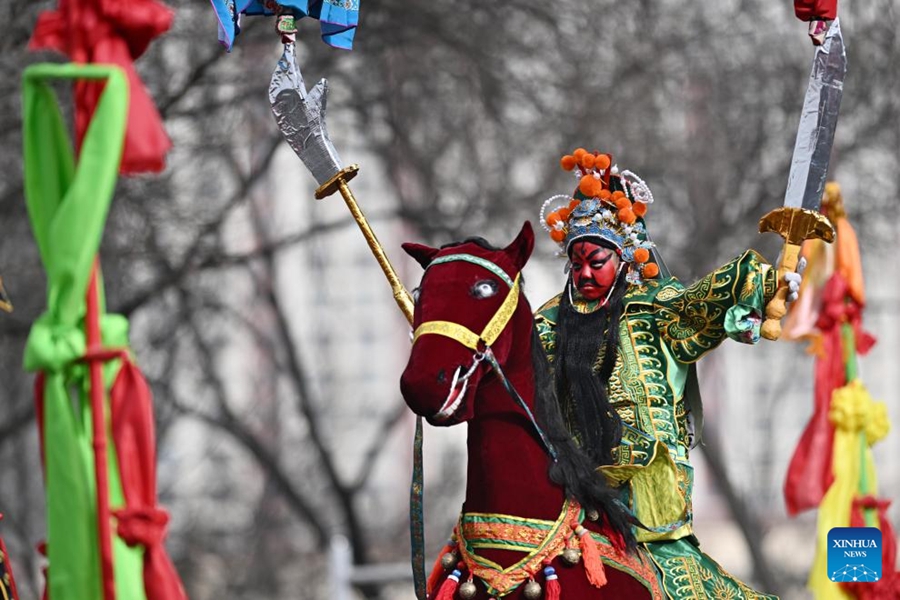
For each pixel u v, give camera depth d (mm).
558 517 15961
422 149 52344
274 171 72625
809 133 18219
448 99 50750
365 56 46875
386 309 81750
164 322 54844
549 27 48250
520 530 15859
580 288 17656
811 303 21953
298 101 18266
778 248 55969
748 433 80562
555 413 16312
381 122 53500
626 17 52188
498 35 45969
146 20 13805
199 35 43000
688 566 16891
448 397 15297
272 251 53312
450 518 69562
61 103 38031
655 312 17594
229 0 17219
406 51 47375
